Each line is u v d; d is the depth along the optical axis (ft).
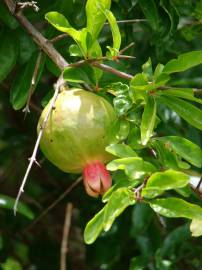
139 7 3.20
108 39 3.18
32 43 3.07
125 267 3.93
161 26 3.11
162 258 3.61
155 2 3.10
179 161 2.62
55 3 3.08
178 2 3.21
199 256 3.68
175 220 3.77
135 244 3.89
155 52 3.47
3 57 3.05
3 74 3.05
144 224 3.55
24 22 2.81
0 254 4.09
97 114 2.61
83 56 2.68
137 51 3.67
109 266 3.93
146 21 3.19
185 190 2.62
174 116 3.57
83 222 3.99
